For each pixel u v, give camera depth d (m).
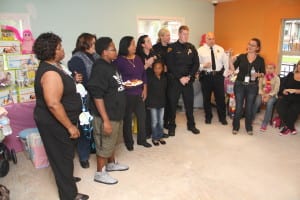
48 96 1.73
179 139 3.55
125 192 2.36
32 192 2.39
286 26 4.46
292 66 4.48
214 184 2.46
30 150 2.94
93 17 4.02
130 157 3.04
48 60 1.85
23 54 3.25
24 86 3.24
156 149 3.25
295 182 2.47
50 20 3.67
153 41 4.73
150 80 3.28
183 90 3.66
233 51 5.18
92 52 2.80
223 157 3.00
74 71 2.65
